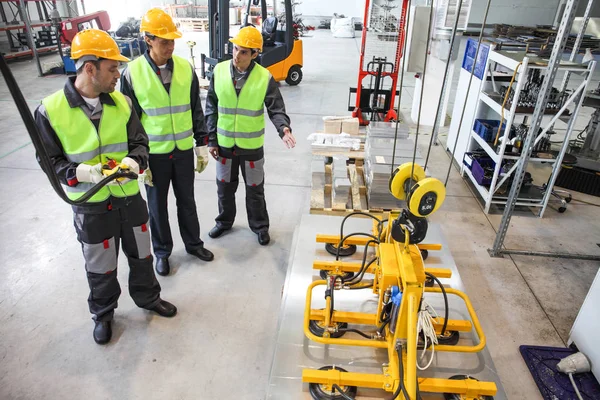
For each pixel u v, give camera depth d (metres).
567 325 2.62
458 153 4.86
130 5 14.31
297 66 8.09
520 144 3.69
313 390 1.70
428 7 5.61
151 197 2.74
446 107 6.19
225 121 2.89
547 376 2.23
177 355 2.32
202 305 2.69
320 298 2.19
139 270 2.40
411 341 1.51
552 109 3.61
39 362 2.26
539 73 3.90
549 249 3.39
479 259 3.23
